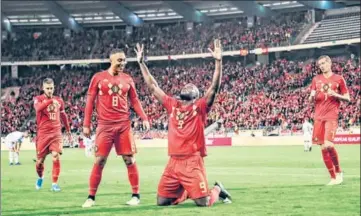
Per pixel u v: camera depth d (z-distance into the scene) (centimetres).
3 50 7781
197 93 997
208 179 1706
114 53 1088
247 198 1139
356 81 5659
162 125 5609
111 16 8075
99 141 1089
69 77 7531
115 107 1090
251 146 4753
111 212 974
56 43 7881
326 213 927
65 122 1516
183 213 929
